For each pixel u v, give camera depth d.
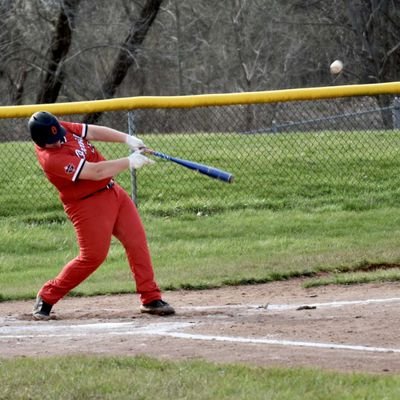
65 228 45.50
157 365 18.44
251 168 51.56
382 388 16.45
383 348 20.66
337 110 72.88
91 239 26.03
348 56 109.75
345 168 51.72
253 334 22.70
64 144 25.31
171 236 43.03
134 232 26.56
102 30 101.19
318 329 23.22
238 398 16.03
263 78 117.12
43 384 17.20
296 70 114.00
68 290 26.81
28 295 32.28
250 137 56.31
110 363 18.72
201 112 72.25
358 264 35.22
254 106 72.06
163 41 108.50
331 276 33.59
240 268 35.22
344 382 16.89
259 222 45.06
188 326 24.20
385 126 61.88
